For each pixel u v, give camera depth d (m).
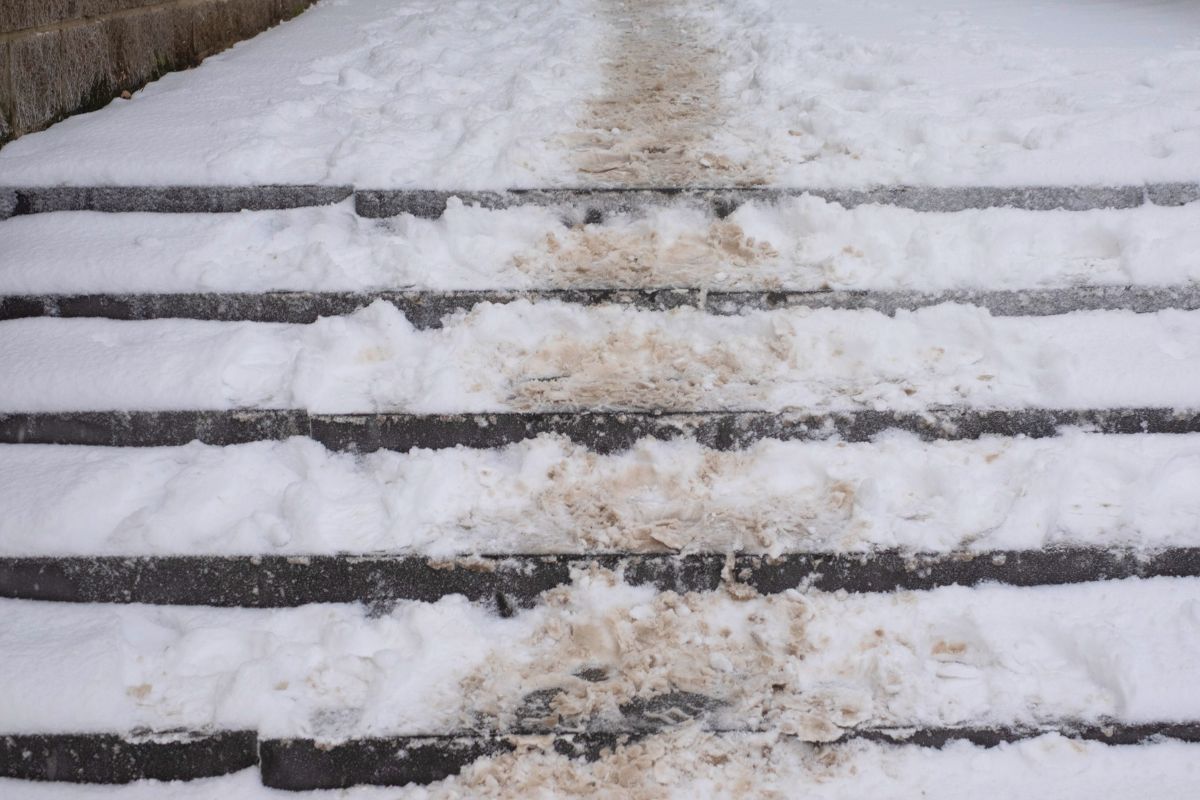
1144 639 2.81
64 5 4.59
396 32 6.22
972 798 2.57
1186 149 3.96
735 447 3.29
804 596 2.94
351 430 3.29
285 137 4.36
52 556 3.00
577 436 3.29
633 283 3.66
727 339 3.56
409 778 2.66
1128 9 6.36
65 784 2.71
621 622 2.88
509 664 2.82
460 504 3.12
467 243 3.81
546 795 2.58
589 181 4.01
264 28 6.67
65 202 4.02
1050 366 3.38
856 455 3.24
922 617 2.91
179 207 4.04
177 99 4.86
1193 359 3.38
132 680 2.79
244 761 2.70
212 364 3.38
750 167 4.12
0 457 3.29
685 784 2.59
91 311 3.68
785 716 2.69
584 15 6.64
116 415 3.32
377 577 2.97
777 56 5.29
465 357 3.47
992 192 3.87
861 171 3.97
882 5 6.52
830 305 3.62
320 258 3.71
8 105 4.26
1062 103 4.45
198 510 3.05
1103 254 3.78
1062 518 3.03
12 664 2.78
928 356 3.47
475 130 4.36
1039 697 2.71
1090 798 2.57
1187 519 3.01
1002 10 6.35
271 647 2.83
